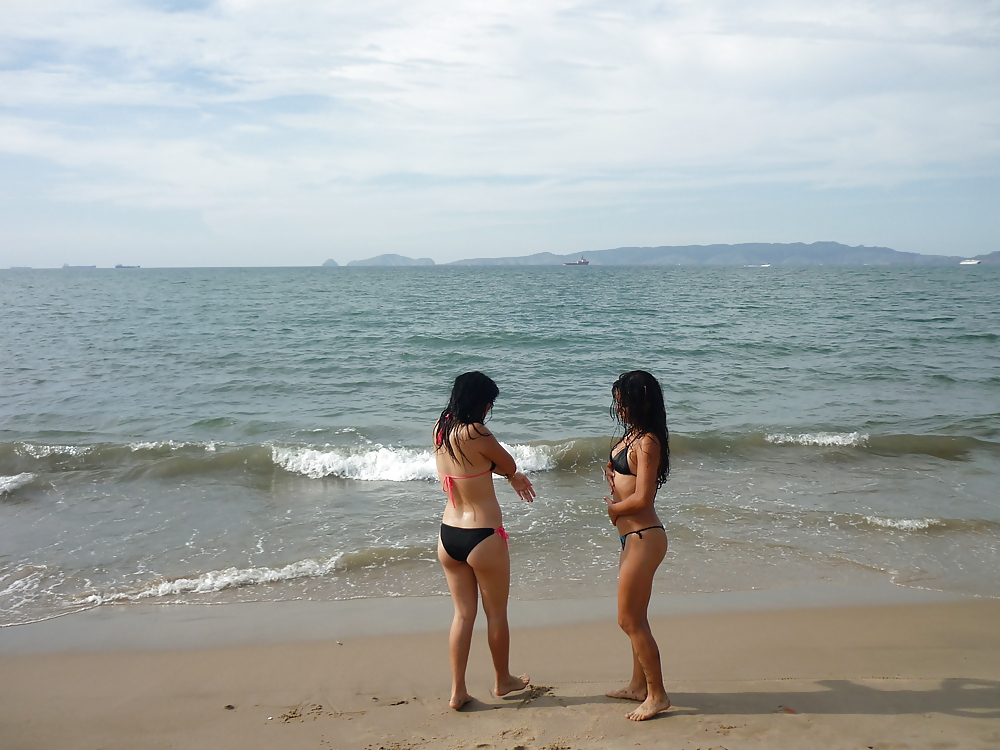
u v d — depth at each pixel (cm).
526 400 1237
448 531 329
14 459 867
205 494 752
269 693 361
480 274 12050
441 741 301
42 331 2333
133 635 440
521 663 396
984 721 313
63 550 596
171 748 304
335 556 571
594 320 2675
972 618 458
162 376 1498
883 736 297
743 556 571
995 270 14388
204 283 7575
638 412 307
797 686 356
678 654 405
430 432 1036
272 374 1525
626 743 293
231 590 516
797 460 864
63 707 348
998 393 1262
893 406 1162
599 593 504
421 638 432
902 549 586
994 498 722
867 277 8744
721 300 3897
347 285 6756
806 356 1708
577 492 751
